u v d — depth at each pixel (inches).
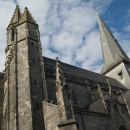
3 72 1503.4
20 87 1175.6
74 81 1632.6
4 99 1359.5
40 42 1460.4
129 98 1472.7
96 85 1754.4
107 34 3105.3
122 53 2792.8
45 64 1665.8
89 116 1115.3
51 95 1328.7
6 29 1866.4
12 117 1074.7
